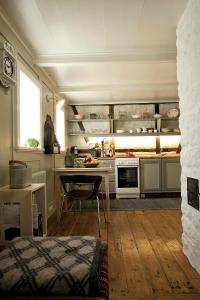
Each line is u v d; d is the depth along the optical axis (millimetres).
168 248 2912
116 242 3137
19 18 2637
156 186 6566
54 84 5211
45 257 1330
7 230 2402
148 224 3934
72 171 4156
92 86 5453
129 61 3578
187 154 2514
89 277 1145
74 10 2502
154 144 7195
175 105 7188
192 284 2117
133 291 2025
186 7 2422
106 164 6629
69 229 3746
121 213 4703
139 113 7219
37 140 3859
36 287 1123
